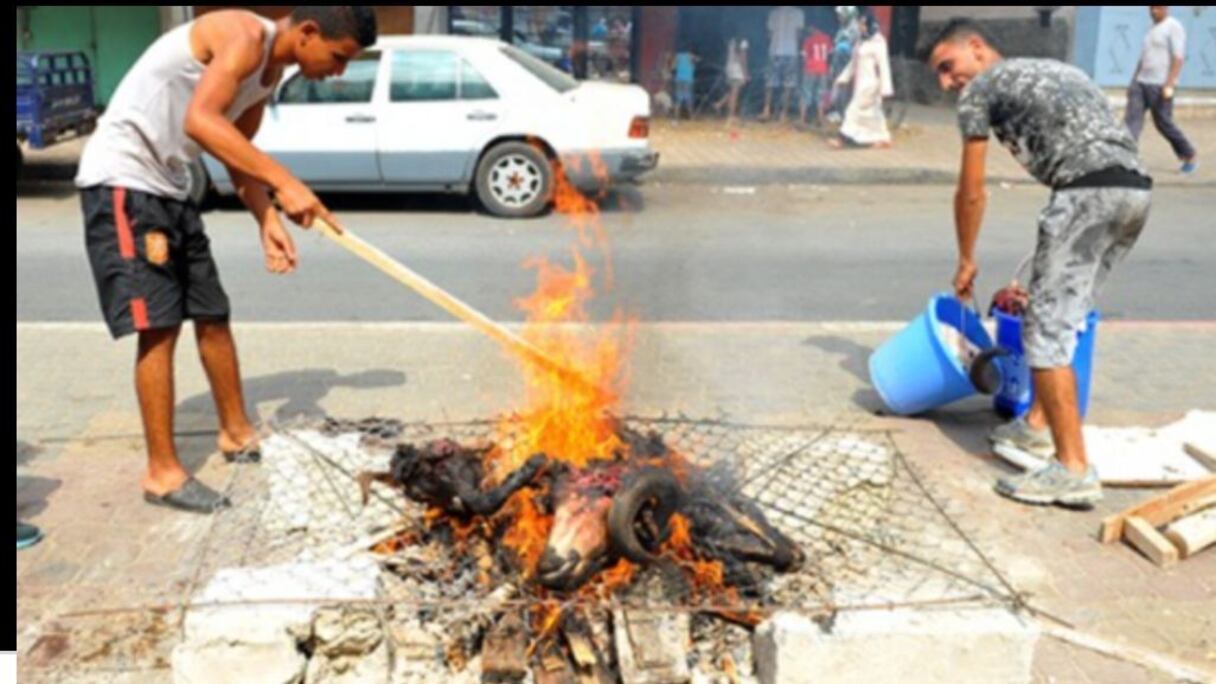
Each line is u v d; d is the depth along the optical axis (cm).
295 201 359
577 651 286
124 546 385
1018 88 398
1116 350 552
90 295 756
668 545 309
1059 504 399
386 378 561
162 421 412
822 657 271
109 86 1638
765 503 356
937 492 408
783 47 1394
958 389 474
